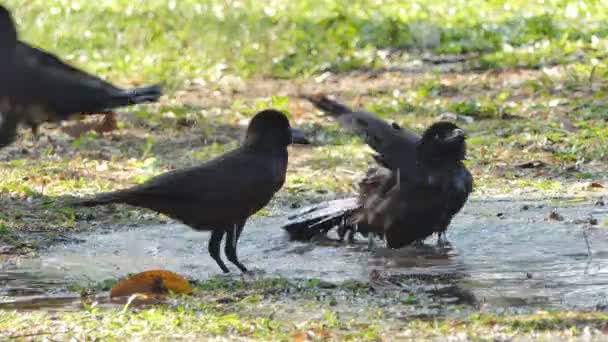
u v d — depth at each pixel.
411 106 22.94
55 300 10.55
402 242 12.70
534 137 19.58
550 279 10.88
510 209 14.78
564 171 17.44
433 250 12.78
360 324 9.18
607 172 17.27
